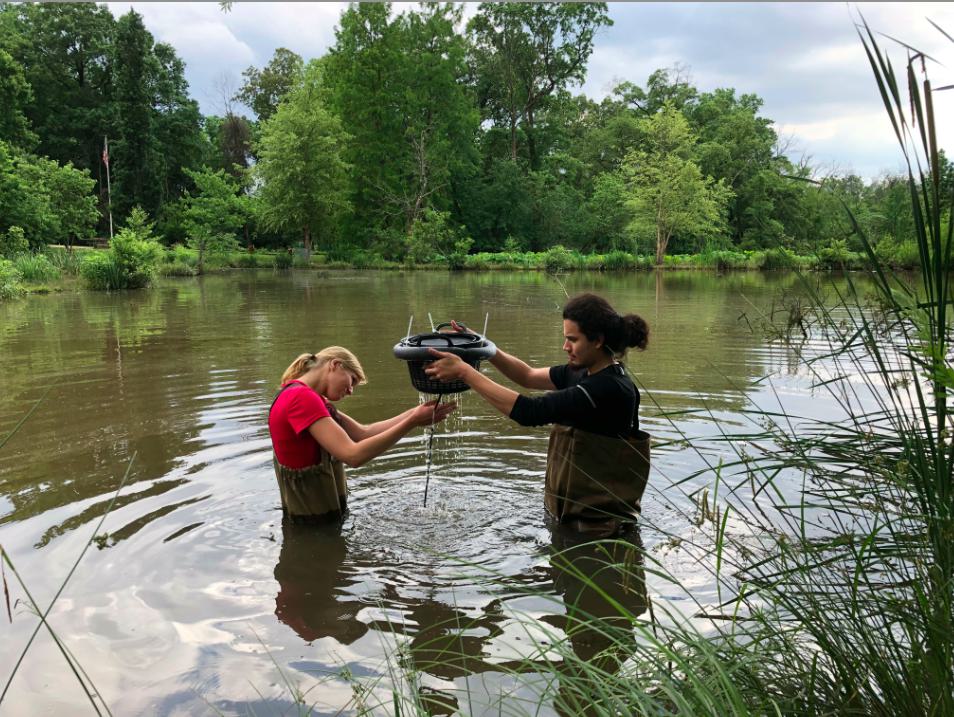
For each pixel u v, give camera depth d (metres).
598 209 44.38
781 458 2.32
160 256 20.83
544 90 47.66
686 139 41.94
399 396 5.86
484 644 2.36
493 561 3.00
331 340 9.08
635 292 18.06
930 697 1.54
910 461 1.84
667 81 53.16
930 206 1.63
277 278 25.33
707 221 39.31
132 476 3.93
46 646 2.32
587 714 1.96
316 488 3.36
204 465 4.12
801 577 1.95
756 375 6.38
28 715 1.96
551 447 3.54
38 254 22.48
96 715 1.97
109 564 2.90
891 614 1.73
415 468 4.18
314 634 2.41
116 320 11.47
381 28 39.78
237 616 2.53
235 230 39.59
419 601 2.65
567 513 3.38
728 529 3.18
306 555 3.03
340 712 1.99
